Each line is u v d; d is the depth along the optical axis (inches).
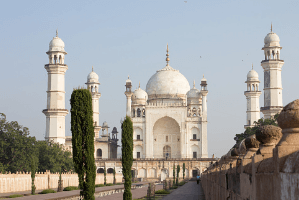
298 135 255.6
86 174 1163.3
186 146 5718.5
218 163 919.0
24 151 3489.2
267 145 330.6
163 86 6309.1
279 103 4840.1
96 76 6569.9
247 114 5984.3
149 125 5802.2
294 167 215.6
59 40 5255.9
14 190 2869.1
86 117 1176.2
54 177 3570.4
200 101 6343.5
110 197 2600.9
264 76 4940.9
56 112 5019.7
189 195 2519.7
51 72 5113.2
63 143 5083.7
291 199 219.5
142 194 2822.3
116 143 6840.6
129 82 5915.4
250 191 361.4
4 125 3462.1
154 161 5502.0
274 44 4965.6
